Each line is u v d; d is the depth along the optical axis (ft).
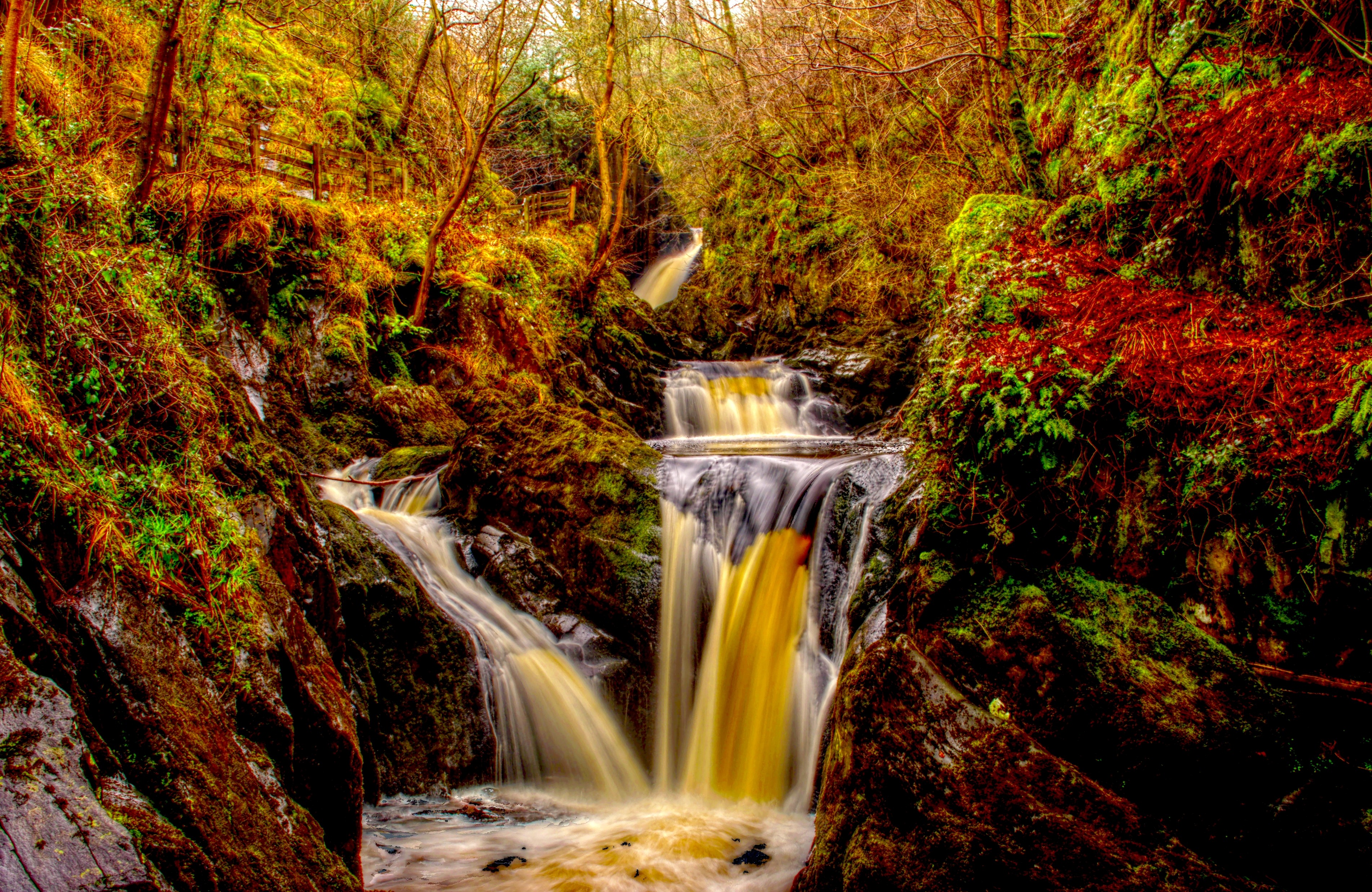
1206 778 10.59
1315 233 13.47
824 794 14.16
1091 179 19.83
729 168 66.74
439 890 14.37
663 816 18.30
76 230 12.24
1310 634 11.02
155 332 12.62
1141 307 14.88
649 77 68.03
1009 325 16.51
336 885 9.84
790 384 47.98
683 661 21.72
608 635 22.27
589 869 15.35
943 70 39.99
